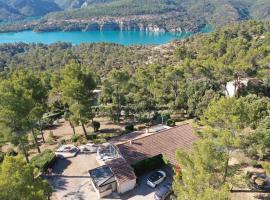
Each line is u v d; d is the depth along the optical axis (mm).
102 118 69125
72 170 43969
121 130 58500
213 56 111062
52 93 71562
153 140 44188
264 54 75250
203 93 63375
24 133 41719
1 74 95250
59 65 175250
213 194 21734
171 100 68062
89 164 45156
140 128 58562
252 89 69312
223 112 30125
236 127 29609
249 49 89062
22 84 50375
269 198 32906
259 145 31328
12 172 23766
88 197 37844
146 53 177125
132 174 38906
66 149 49156
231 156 33406
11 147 55094
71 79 50656
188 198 25516
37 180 25719
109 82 69438
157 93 70375
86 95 52281
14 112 38812
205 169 27219
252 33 153125
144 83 76562
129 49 198125
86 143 52688
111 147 45438
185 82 70750
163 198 36062
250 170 37031
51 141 57406
